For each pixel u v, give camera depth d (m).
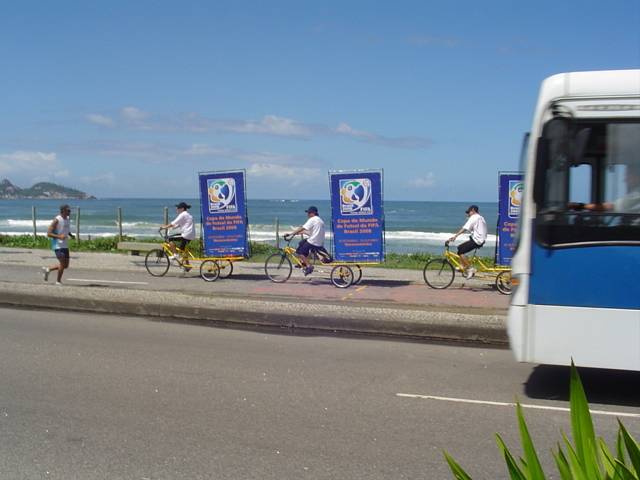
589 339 6.38
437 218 73.62
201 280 15.86
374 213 14.44
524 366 8.03
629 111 6.32
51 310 11.71
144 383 6.82
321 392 6.65
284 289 14.27
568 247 6.45
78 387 6.61
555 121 6.48
